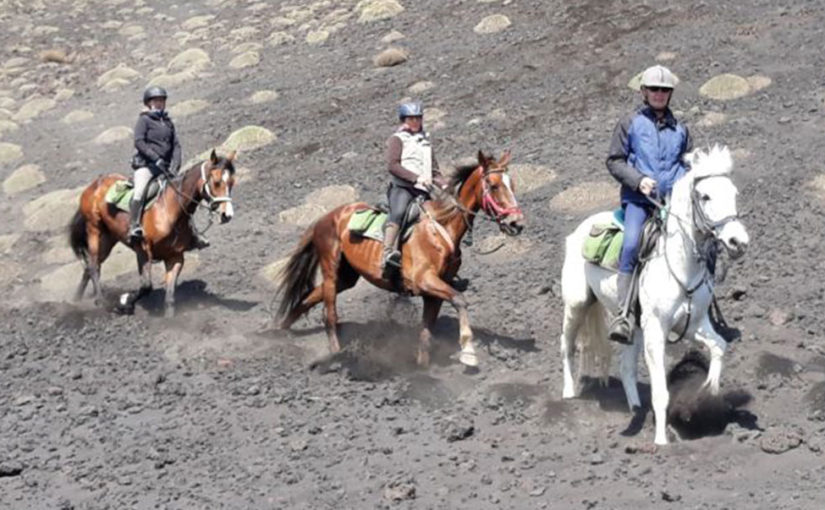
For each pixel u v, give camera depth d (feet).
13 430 35.01
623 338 29.48
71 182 70.18
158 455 32.14
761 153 52.95
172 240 45.75
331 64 84.23
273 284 49.08
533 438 31.24
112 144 76.69
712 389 28.53
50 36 110.01
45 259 57.72
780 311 38.17
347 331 41.88
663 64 67.26
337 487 29.14
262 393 36.65
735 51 66.90
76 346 43.37
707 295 28.60
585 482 28.09
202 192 44.86
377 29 90.84
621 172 28.73
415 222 37.35
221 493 29.30
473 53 78.33
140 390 37.88
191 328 44.32
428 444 31.48
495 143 60.85
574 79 68.59
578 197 51.78
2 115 85.71
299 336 42.60
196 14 112.06
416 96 72.33
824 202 46.85
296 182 61.93
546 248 47.78
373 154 63.77
